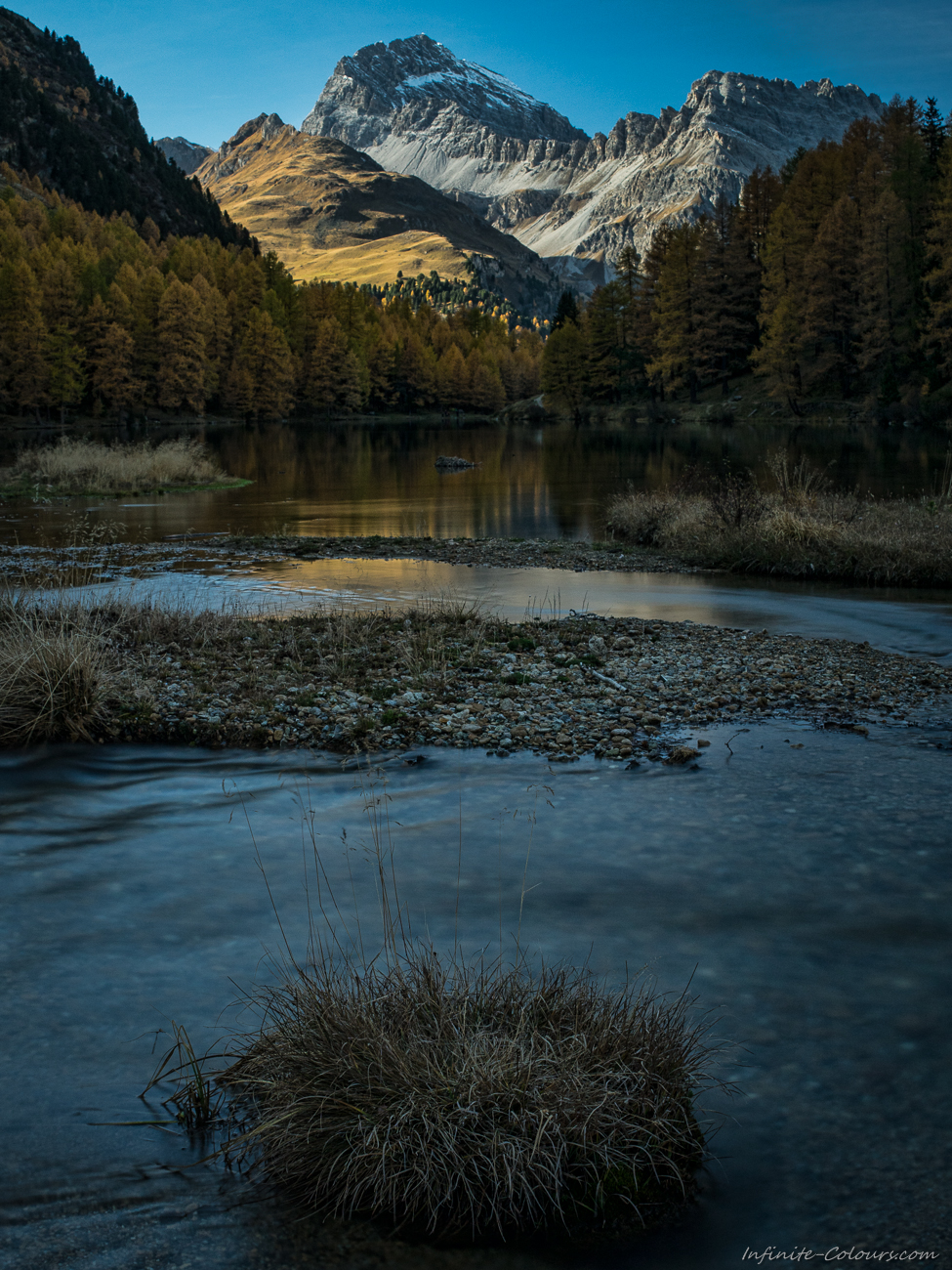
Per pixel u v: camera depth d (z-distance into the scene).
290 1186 2.92
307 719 8.11
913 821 5.86
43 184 195.88
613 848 5.54
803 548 17.53
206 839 5.76
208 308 113.19
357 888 5.02
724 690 9.10
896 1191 2.83
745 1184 2.89
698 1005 3.82
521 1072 2.95
